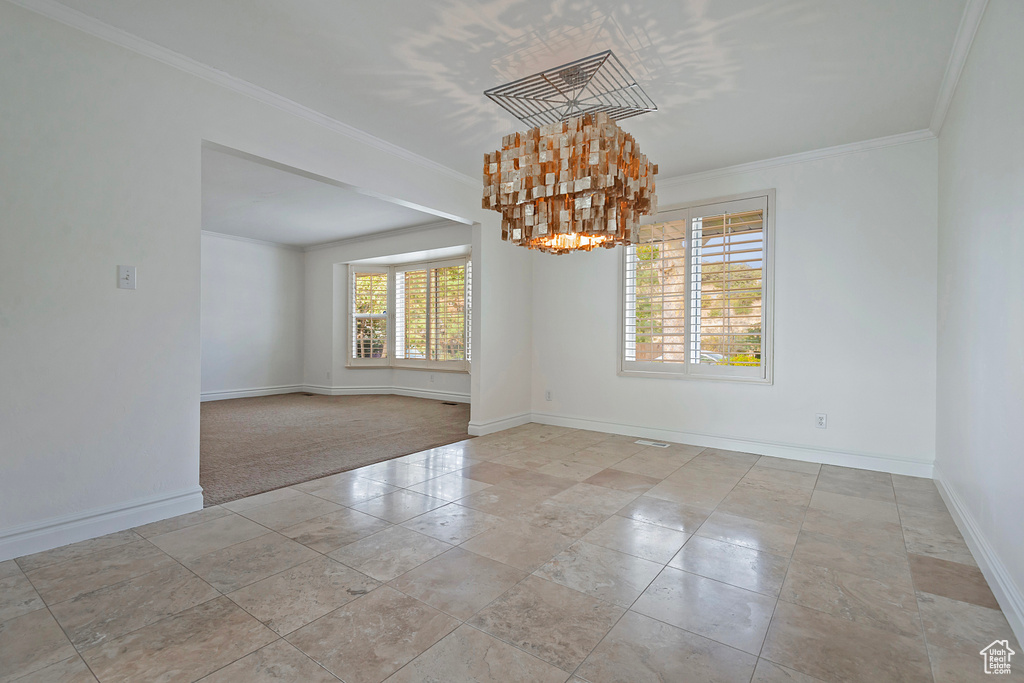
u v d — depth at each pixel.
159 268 2.52
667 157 3.90
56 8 2.15
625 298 4.68
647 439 4.50
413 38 2.38
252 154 2.86
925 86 2.79
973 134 2.29
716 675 1.40
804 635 1.59
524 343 5.21
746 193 4.04
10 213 2.07
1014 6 1.68
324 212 5.77
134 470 2.46
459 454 3.94
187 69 2.59
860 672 1.41
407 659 1.46
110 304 2.36
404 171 3.81
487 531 2.42
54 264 2.19
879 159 3.54
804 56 2.50
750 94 2.89
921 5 2.10
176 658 1.46
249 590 1.86
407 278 7.79
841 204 3.67
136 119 2.43
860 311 3.61
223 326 7.22
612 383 4.77
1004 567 1.78
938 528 2.48
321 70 2.68
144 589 1.86
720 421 4.18
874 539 2.34
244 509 2.71
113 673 1.39
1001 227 1.85
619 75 2.68
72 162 2.23
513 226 2.50
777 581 1.95
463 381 7.02
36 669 1.41
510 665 1.44
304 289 8.16
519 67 2.64
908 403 3.45
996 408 1.90
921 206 3.39
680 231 4.36
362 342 7.89
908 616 1.70
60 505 2.22
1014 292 1.70
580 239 2.60
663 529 2.45
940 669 1.42
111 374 2.37
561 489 3.07
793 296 3.86
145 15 2.22
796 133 3.44
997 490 1.87
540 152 2.18
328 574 1.99
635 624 1.65
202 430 4.92
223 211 5.74
